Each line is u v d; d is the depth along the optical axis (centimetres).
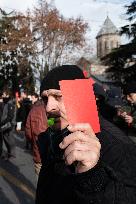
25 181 852
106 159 164
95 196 139
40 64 3997
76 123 144
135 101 613
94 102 151
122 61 4900
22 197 723
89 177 140
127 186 144
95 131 150
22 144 1520
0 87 4075
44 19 3875
